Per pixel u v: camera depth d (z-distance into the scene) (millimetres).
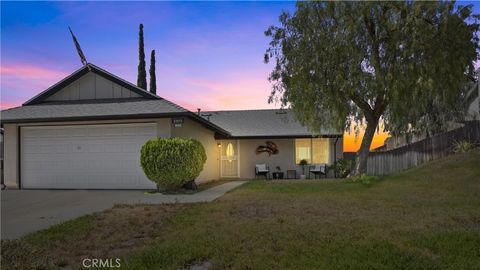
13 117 14227
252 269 4758
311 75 14500
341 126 16125
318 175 20219
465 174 14430
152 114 13188
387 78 13484
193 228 7125
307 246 5676
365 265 4781
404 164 18891
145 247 5945
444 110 19891
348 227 6918
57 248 6039
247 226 7117
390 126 18641
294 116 17344
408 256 5117
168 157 12625
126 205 10031
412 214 8281
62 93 16281
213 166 19672
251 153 21078
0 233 7148
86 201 11062
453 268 4680
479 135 18750
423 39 13016
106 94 15914
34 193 13023
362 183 14352
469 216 7930
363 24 14031
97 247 6105
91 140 14375
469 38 13836
